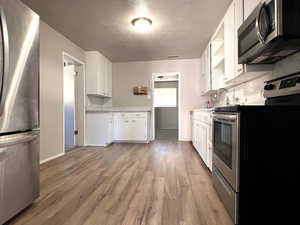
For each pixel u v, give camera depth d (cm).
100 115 441
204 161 279
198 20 287
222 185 164
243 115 127
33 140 162
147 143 468
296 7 115
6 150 132
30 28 156
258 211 127
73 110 438
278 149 126
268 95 170
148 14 270
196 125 368
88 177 230
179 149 396
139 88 531
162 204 165
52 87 317
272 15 121
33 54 161
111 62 540
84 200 172
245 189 127
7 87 131
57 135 331
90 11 261
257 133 127
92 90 445
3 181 130
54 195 182
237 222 130
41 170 257
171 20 288
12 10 135
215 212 152
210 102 464
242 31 172
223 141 163
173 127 806
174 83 791
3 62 124
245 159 127
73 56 388
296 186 126
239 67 197
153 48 422
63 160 309
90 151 379
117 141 489
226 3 242
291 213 127
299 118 126
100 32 334
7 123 133
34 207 160
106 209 157
